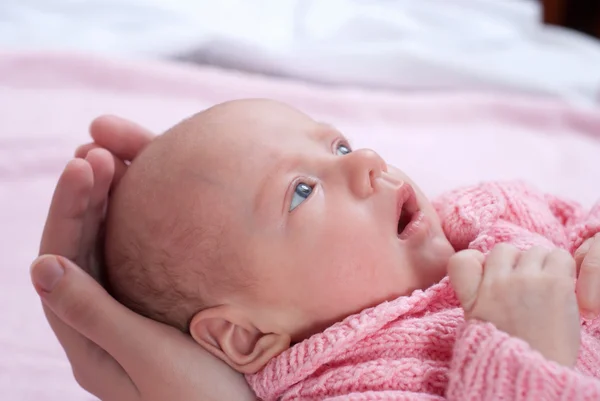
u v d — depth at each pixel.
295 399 0.82
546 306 0.72
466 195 0.98
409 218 0.90
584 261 0.75
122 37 1.79
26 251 1.19
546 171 1.47
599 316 0.84
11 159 1.37
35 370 0.99
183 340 0.84
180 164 0.87
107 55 1.65
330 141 0.91
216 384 0.82
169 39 1.78
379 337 0.82
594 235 0.86
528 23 2.08
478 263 0.77
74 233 0.85
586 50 1.97
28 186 1.33
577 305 0.73
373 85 1.80
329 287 0.82
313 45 1.86
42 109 1.51
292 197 0.84
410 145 1.53
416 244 0.86
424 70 1.78
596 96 1.83
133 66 1.63
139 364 0.81
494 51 1.93
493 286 0.74
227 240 0.83
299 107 1.62
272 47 1.82
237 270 0.83
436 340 0.81
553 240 0.93
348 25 1.93
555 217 1.01
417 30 1.94
